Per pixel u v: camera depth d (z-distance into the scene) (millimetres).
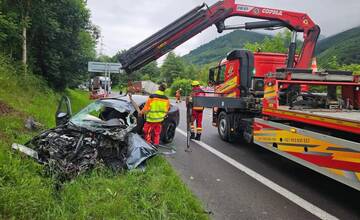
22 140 5805
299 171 6531
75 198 3941
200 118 9719
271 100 6555
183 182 5496
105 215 3654
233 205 4672
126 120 6883
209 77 11656
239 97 9266
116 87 61906
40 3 13148
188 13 9172
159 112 7488
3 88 9914
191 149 8438
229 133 9297
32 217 3342
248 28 9828
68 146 5012
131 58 8844
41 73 15633
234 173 6301
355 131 4195
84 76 18625
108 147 5320
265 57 9969
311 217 4340
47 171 4418
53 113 10375
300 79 6520
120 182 4699
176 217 3928
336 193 5281
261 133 6816
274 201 4875
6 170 3936
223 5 9344
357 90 6773
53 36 14750
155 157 6289
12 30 11938
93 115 6609
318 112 5523
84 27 17797
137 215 3760
